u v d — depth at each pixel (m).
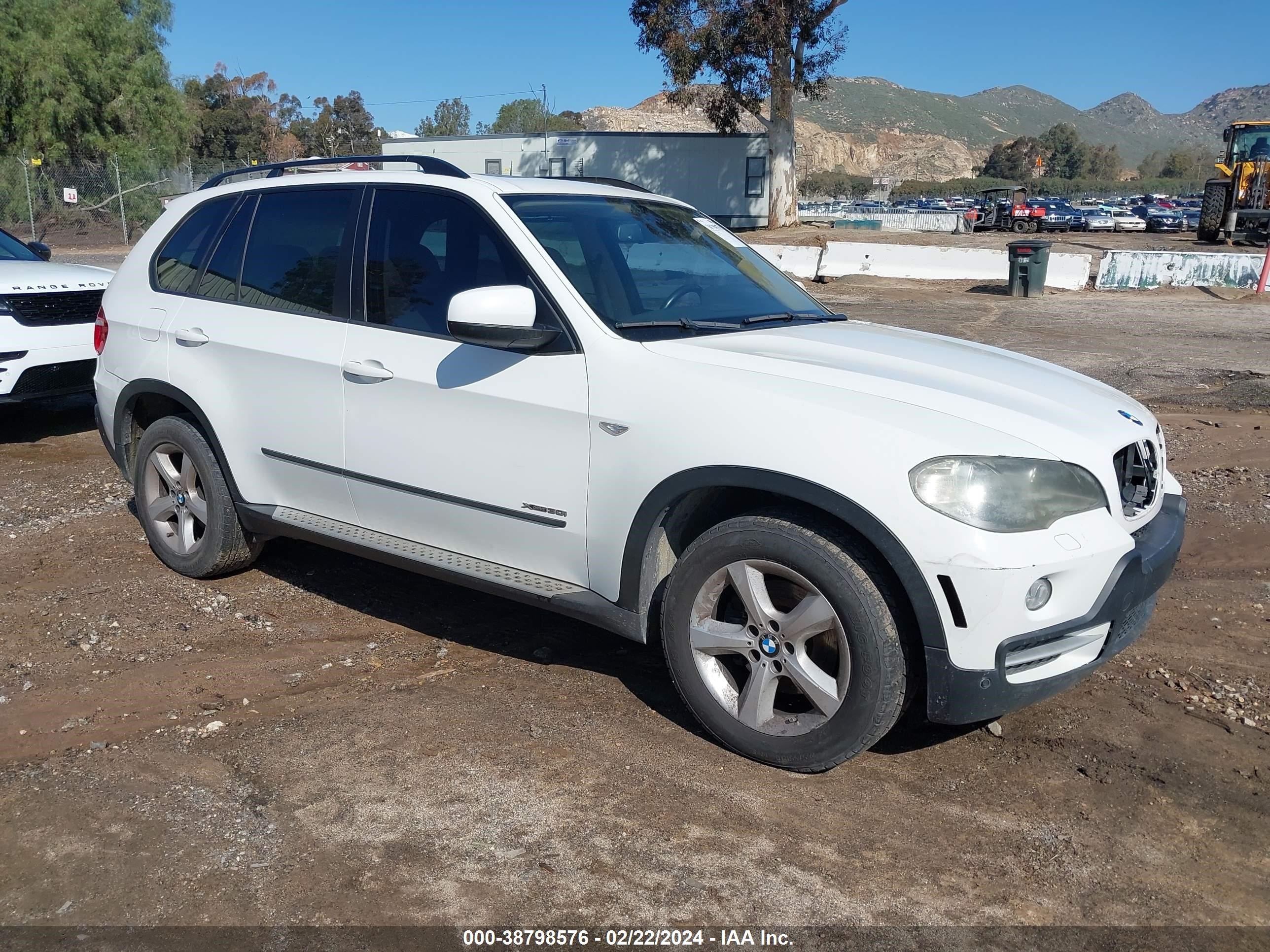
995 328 14.05
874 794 3.14
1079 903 2.66
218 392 4.47
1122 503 3.17
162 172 34.12
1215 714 3.63
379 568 5.12
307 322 4.18
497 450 3.61
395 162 4.31
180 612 4.54
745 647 3.23
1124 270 19.45
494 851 2.85
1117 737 3.48
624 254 3.91
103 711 3.66
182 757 3.35
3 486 6.45
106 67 35.72
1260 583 4.83
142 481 4.93
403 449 3.86
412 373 3.79
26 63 33.84
